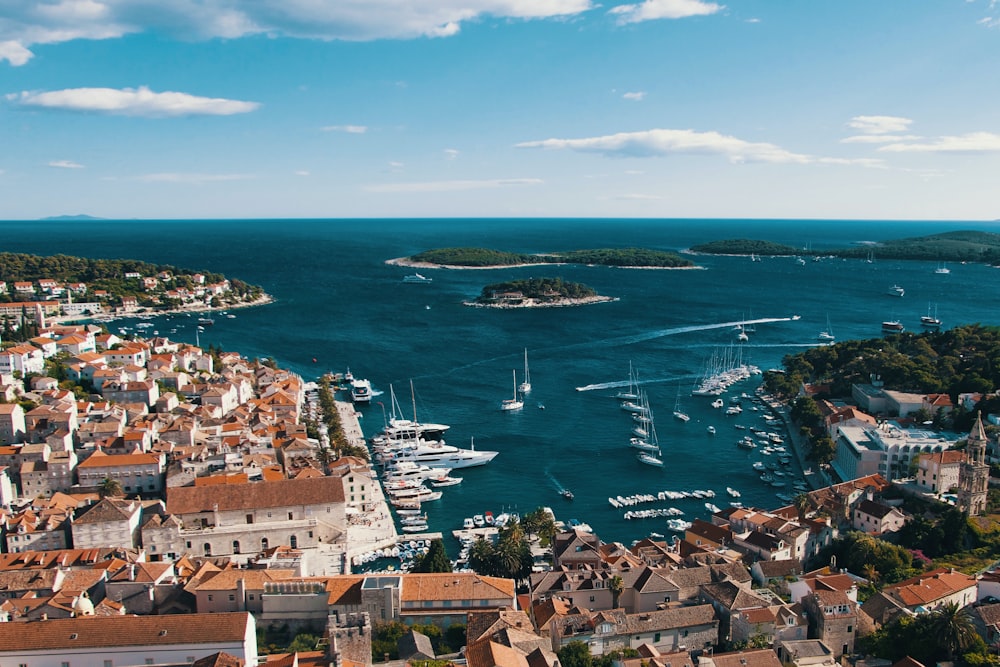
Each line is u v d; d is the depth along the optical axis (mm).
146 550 181875
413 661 119125
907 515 194750
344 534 197625
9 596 143000
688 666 115625
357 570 184750
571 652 119375
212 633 118062
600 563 154750
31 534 176250
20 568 152250
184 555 179875
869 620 132125
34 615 133250
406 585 140125
